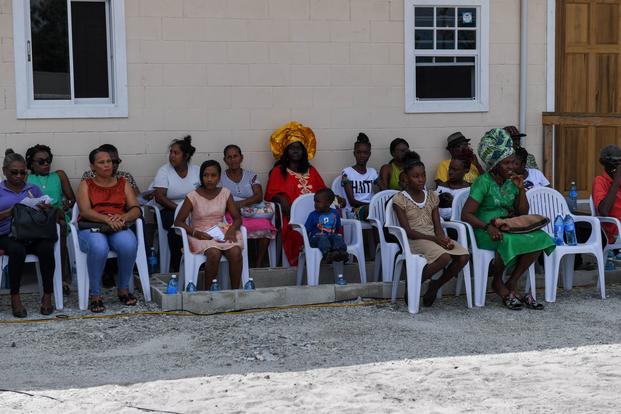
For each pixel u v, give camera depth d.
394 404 5.94
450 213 9.63
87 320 8.22
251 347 7.39
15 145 10.02
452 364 6.88
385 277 9.27
